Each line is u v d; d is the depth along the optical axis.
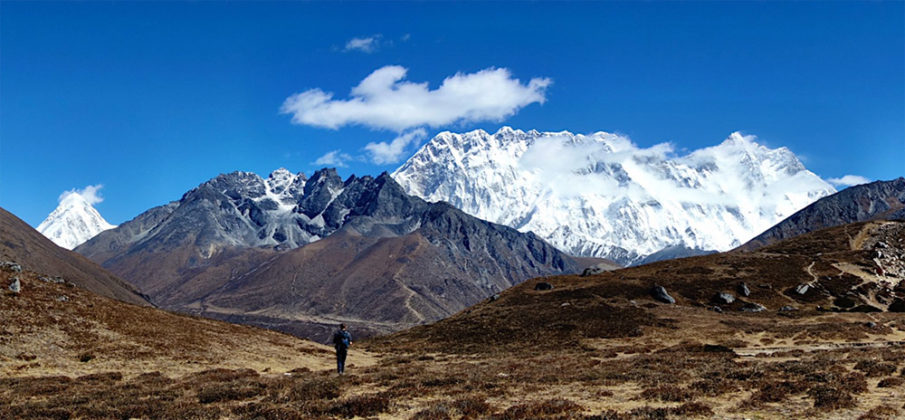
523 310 102.50
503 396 32.06
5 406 29.86
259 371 49.22
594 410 27.06
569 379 37.09
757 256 138.00
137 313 62.81
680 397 29.31
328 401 30.59
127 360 47.56
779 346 67.19
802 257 134.88
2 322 48.66
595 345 75.69
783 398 28.19
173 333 57.62
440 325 103.50
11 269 65.12
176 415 27.55
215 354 53.47
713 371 37.88
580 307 99.62
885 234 148.50
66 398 31.80
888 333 73.94
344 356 43.72
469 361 61.41
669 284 117.06
